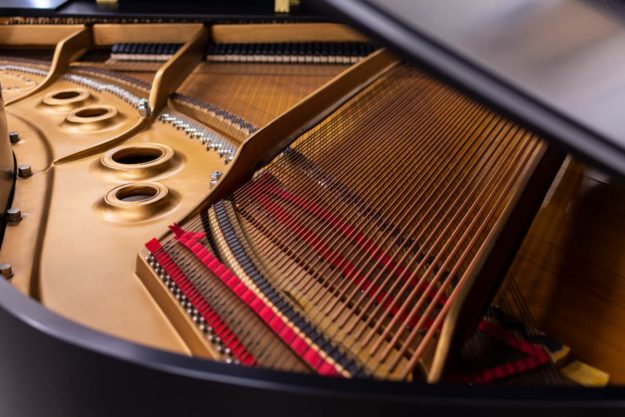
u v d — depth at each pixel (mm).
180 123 2801
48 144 2607
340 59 3445
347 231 1968
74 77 3281
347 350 1479
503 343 1622
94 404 1420
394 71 3016
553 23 1182
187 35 3561
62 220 2082
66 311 1680
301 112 2402
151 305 1721
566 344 1727
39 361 1457
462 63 1070
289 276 1752
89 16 3445
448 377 1469
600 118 1019
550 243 2049
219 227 1955
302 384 1206
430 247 1891
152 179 2352
